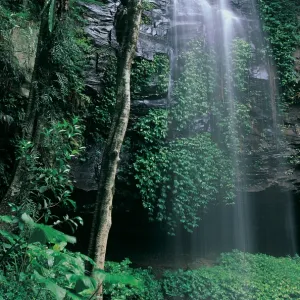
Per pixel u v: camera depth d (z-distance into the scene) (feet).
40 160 21.49
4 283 12.07
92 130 27.58
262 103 33.27
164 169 28.27
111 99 28.12
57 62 23.08
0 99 22.79
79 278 9.18
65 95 24.59
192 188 28.66
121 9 31.17
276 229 35.14
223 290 26.63
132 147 28.50
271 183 31.09
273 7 37.17
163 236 31.48
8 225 17.47
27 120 21.17
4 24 23.22
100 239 17.01
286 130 33.04
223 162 30.27
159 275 29.17
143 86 29.37
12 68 23.08
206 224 32.24
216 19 35.40
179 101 30.19
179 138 29.50
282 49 35.19
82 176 26.37
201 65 32.07
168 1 34.68
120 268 27.43
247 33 35.68
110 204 17.66
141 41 30.50
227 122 31.45
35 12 26.48
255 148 31.76
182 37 32.63
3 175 22.86
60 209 26.18
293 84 34.35
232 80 32.99
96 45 28.91
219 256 32.55
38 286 11.89
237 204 31.37
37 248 11.14
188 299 26.73
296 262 32.12
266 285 26.86
